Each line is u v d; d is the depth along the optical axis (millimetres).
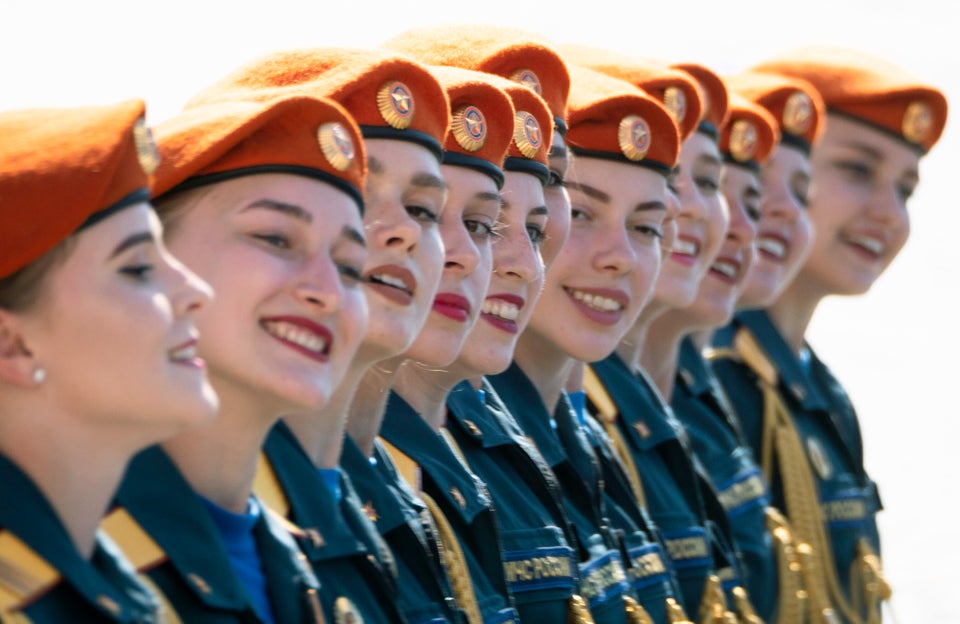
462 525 13750
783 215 20859
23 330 9305
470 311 13234
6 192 9164
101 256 9352
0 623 9008
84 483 9484
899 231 22609
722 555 18672
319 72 12102
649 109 15758
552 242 14906
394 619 11938
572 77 16109
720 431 20125
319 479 11781
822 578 21266
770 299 21016
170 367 9516
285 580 10875
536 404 15797
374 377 13055
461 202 13156
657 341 19344
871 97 22344
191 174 10633
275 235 10672
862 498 22344
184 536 10312
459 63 14625
